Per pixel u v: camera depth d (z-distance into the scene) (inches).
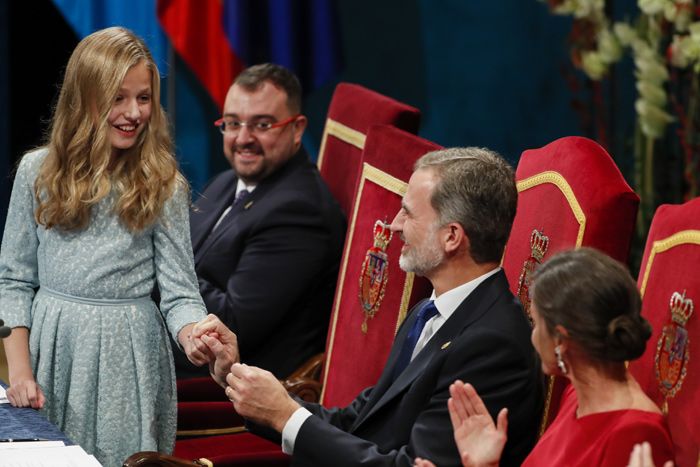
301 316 454.6
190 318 328.8
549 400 296.4
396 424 297.9
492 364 284.5
